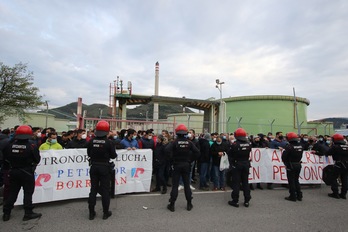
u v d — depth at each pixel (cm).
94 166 466
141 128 1302
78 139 674
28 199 457
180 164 527
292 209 546
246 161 571
